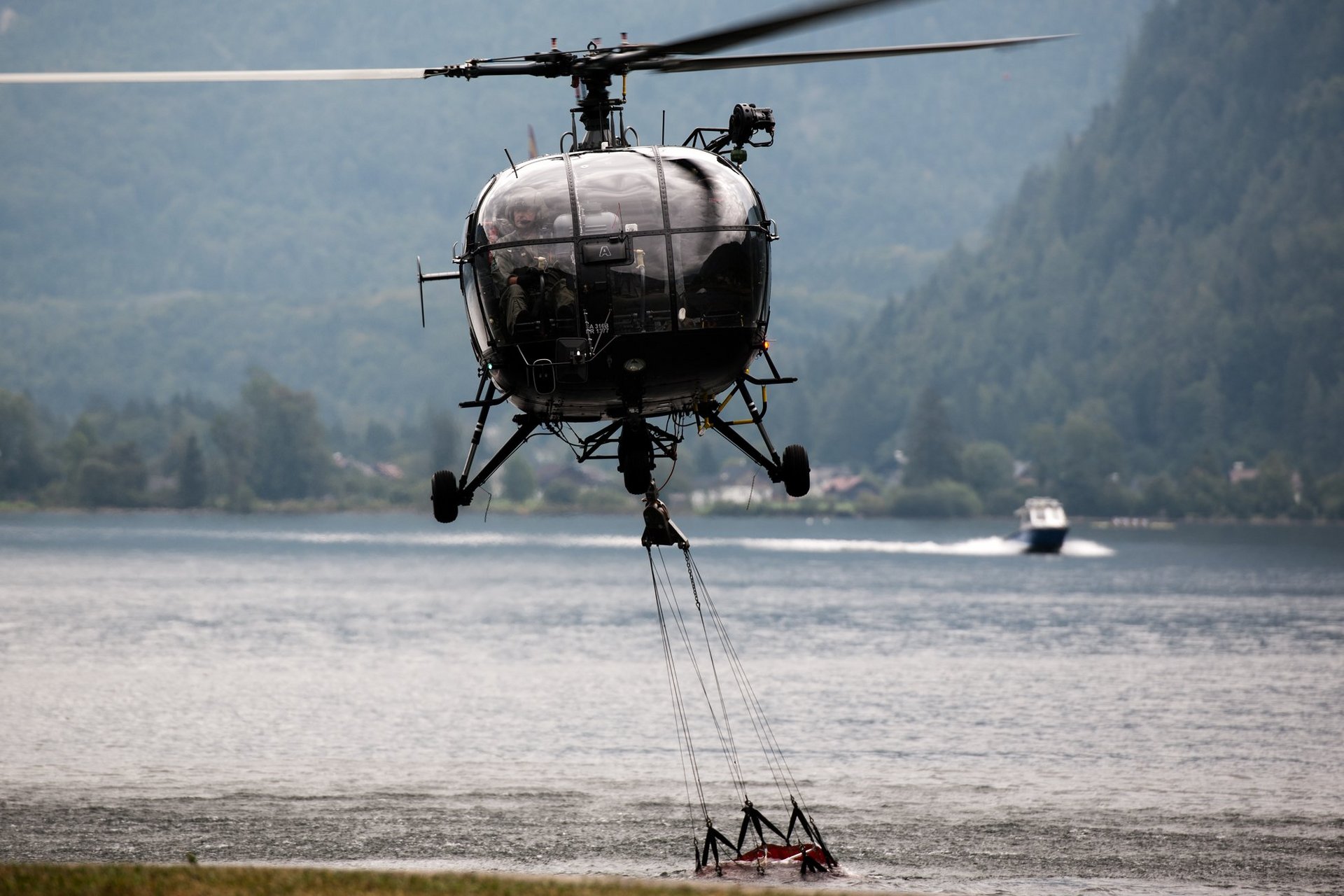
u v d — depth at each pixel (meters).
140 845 114.69
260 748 157.75
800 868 109.31
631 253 59.81
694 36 48.06
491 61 61.28
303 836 118.25
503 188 61.12
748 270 60.81
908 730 170.75
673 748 159.75
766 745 161.00
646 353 60.38
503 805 130.38
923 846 115.88
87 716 177.25
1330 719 179.50
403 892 61.47
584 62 60.69
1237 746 160.75
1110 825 123.56
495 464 66.88
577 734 167.50
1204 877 107.38
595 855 112.88
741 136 65.12
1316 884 106.19
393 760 151.25
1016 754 155.62
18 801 130.38
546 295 59.94
